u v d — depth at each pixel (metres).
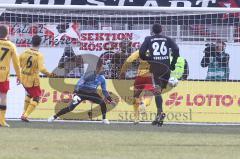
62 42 41.25
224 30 41.38
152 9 39.88
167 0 46.03
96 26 41.22
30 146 27.09
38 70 38.19
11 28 41.50
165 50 36.97
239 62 40.97
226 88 40.19
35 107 38.88
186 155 25.06
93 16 41.22
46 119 40.16
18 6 40.00
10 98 39.91
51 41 41.31
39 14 41.38
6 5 40.00
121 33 41.19
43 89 40.16
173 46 37.03
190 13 41.50
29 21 41.50
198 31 41.50
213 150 26.77
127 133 33.12
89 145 27.84
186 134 33.12
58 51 41.19
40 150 25.86
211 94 39.97
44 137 30.66
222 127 38.31
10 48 35.50
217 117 39.84
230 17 41.41
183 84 39.91
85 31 41.19
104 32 41.16
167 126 38.00
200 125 39.44
